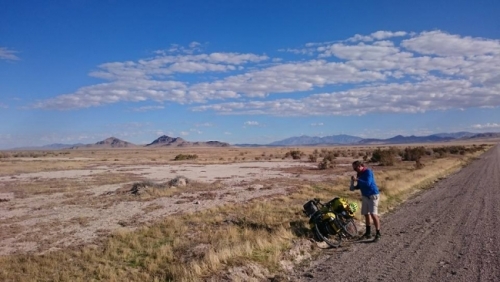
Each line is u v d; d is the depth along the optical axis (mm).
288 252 9359
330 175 33812
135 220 15234
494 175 28734
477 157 57625
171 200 20344
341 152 95312
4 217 16641
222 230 11758
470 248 9531
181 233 12102
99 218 15906
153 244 10922
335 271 8203
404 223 12984
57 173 40344
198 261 8453
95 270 8781
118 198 21297
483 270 7852
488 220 12852
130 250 10352
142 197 21266
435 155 65562
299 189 23359
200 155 104188
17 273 8914
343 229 10680
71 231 13531
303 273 8242
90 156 107000
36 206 19438
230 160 69438
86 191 25125
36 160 74500
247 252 9000
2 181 32781
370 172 11039
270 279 7969
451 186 23609
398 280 7477
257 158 75500
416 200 18578
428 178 27844
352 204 10875
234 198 20531
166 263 9008
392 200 18172
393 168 39719
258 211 15195
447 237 10766
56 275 8570
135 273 8359
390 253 9367
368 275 7836
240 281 7613
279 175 34812
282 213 14672
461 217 13609
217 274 7766
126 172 40875
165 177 34781
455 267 8117
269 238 10273
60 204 19844
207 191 23672
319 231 10531
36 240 12406
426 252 9320
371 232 11750
